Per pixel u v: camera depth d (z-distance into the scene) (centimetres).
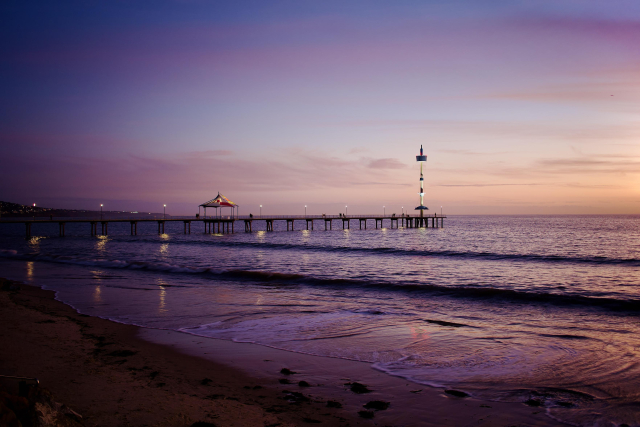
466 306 1797
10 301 1733
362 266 3488
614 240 7394
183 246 6022
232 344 1196
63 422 527
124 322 1455
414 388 877
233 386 868
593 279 2722
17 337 1162
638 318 1574
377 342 1225
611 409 773
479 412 765
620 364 1016
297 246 5728
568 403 801
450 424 717
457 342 1224
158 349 1134
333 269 3272
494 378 936
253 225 19312
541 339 1253
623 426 710
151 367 973
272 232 11050
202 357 1070
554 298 1908
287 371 966
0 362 930
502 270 3209
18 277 2627
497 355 1102
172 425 638
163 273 2856
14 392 662
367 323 1464
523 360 1059
